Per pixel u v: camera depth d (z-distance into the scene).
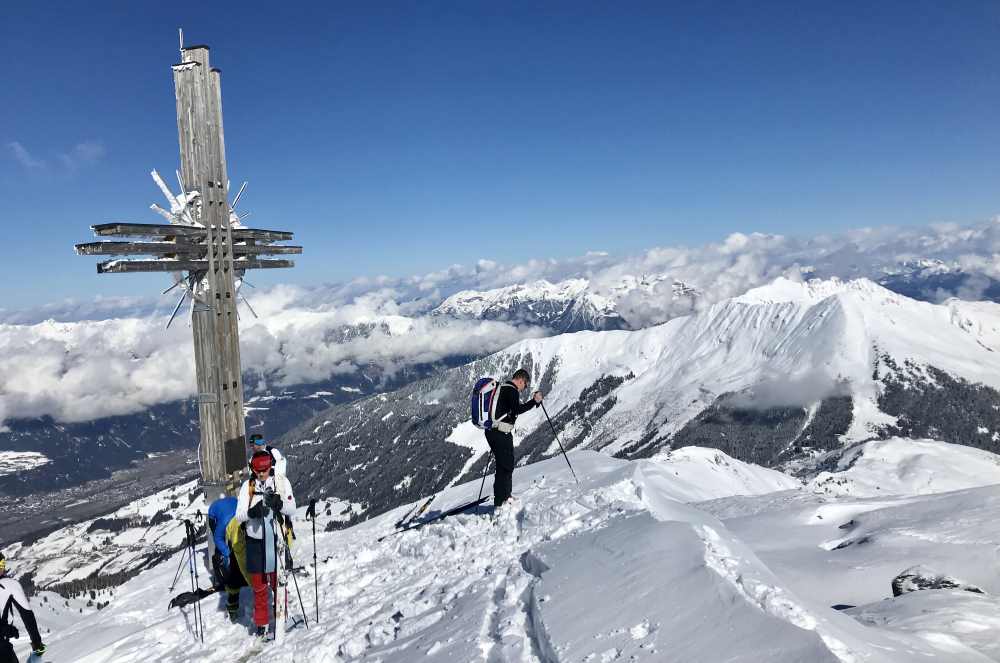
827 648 3.34
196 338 12.77
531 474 13.76
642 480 8.63
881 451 124.81
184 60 12.62
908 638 4.97
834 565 12.17
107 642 8.92
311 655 6.54
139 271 11.45
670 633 4.00
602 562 5.68
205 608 9.45
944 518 14.01
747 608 4.00
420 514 12.86
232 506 8.99
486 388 9.40
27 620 7.13
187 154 12.61
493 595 6.14
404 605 6.99
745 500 21.30
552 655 4.27
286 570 9.59
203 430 12.84
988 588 9.99
